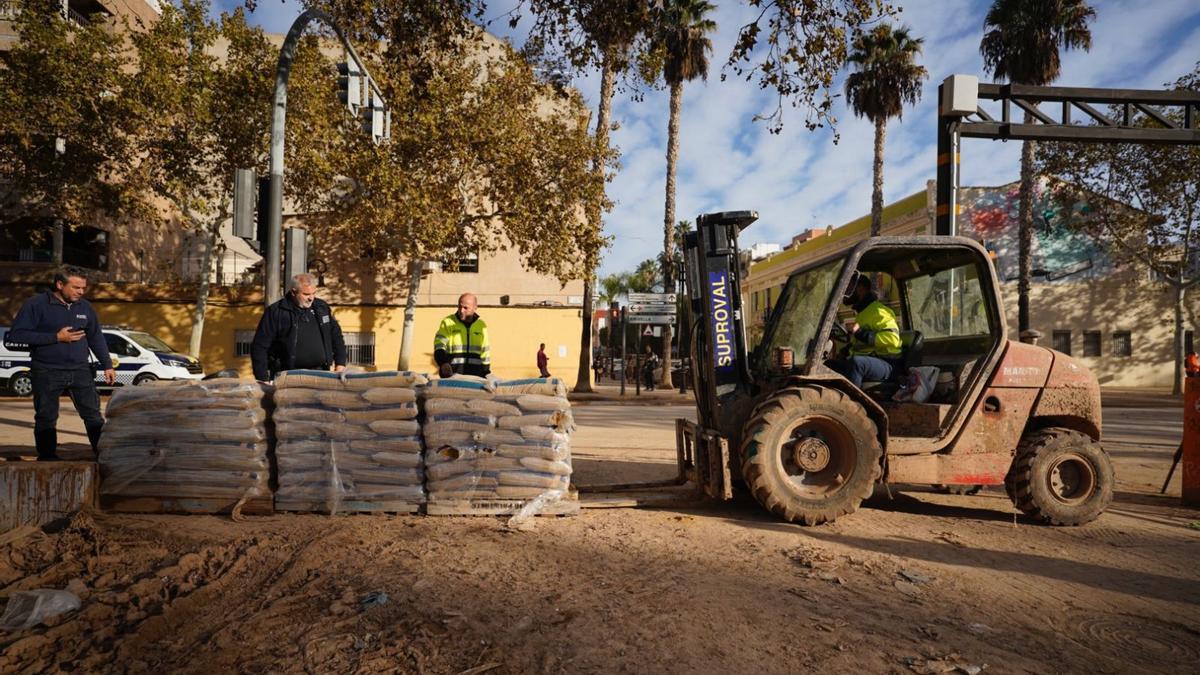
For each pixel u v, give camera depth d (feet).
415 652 9.59
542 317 93.56
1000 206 94.94
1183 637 11.38
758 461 17.48
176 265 101.60
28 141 67.31
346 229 79.66
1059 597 13.07
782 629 10.97
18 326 17.69
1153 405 70.18
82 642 9.94
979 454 18.65
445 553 14.10
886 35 28.48
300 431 16.97
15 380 58.49
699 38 84.99
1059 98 32.32
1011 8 79.46
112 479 16.87
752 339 26.09
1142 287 97.50
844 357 20.57
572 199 75.15
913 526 18.35
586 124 75.25
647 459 29.76
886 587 13.20
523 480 17.17
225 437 16.67
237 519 16.37
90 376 19.10
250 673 9.09
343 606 11.17
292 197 80.18
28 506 16.20
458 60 65.31
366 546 14.43
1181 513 21.08
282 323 19.79
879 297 21.15
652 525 17.34
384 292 91.20
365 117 32.22
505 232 78.33
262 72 68.39
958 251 19.43
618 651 9.95
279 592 12.00
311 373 17.12
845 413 17.71
